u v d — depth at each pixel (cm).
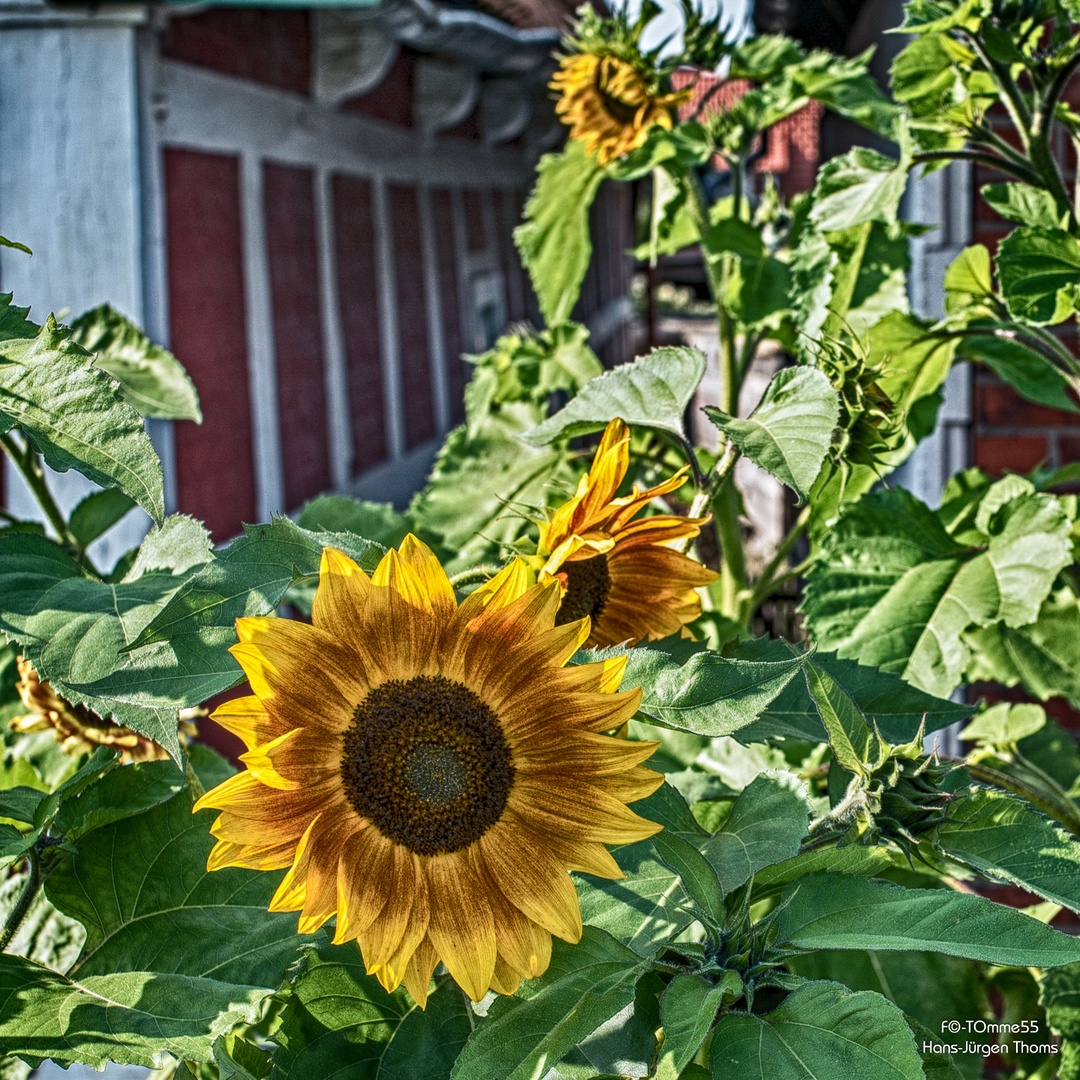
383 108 764
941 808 80
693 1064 78
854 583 133
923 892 76
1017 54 123
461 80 822
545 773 78
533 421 176
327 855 74
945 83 139
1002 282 117
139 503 73
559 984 75
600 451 84
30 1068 78
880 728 99
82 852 91
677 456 160
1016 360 167
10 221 355
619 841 76
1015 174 132
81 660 73
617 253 1916
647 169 175
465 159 1002
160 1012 81
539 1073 69
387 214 774
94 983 84
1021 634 155
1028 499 135
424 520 167
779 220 188
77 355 77
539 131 1202
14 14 350
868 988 122
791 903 78
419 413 861
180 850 92
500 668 77
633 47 165
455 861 76
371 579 75
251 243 519
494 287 1118
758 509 681
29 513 342
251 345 520
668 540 96
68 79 352
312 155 613
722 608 153
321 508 158
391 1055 81
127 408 75
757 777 89
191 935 88
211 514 473
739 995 71
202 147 461
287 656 73
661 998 73
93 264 355
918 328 144
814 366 101
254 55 528
